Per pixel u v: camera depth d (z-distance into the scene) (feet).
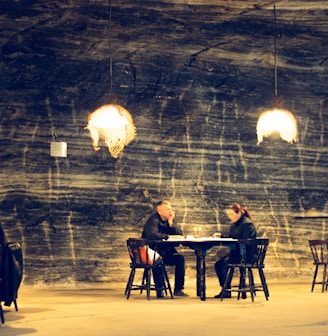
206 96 43.70
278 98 38.99
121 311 30.19
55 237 40.88
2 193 40.42
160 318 28.19
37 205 40.81
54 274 40.57
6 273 29.22
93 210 41.57
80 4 38.99
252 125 44.37
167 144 42.98
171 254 36.17
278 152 44.57
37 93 41.19
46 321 27.58
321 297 35.29
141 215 42.32
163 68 43.11
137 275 41.68
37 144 41.04
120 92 42.45
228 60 43.91
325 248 44.57
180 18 41.04
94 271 41.16
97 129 41.81
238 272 42.86
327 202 45.06
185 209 42.93
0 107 40.70
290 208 44.50
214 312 29.81
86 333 24.85
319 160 45.14
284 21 42.01
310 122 45.11
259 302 33.24
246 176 44.06
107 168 41.91
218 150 43.75
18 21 39.75
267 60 44.37
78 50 41.55
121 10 39.86
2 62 40.83
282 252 43.96
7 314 29.55
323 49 44.52
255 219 43.93
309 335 24.44
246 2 39.58
